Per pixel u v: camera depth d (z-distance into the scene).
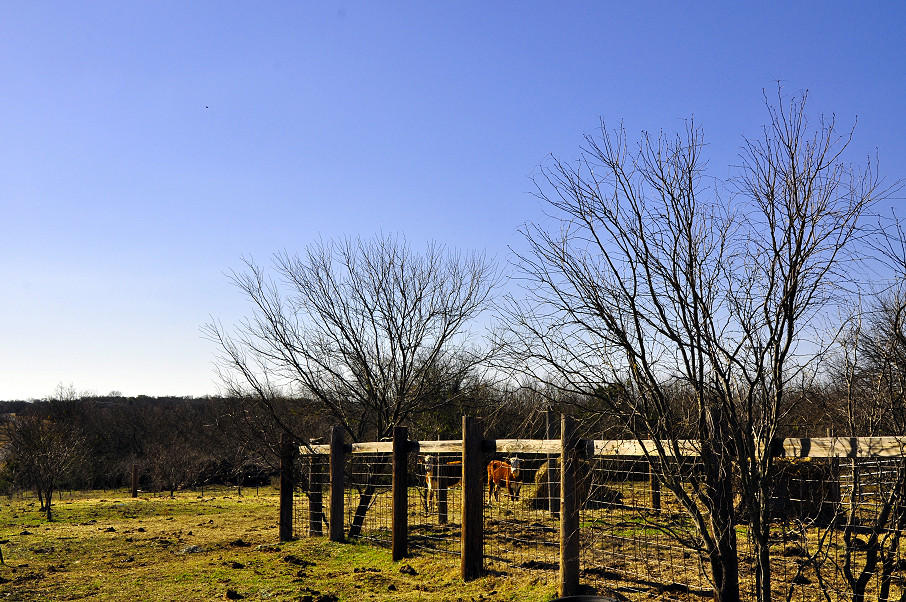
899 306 4.56
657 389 5.04
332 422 14.27
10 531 13.81
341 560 9.40
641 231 4.97
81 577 8.93
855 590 4.90
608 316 5.04
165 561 9.91
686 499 5.16
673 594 6.31
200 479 29.80
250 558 9.80
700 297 4.84
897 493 4.72
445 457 12.27
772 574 6.70
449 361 12.84
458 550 9.23
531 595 6.63
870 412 5.33
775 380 4.78
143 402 49.25
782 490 5.54
